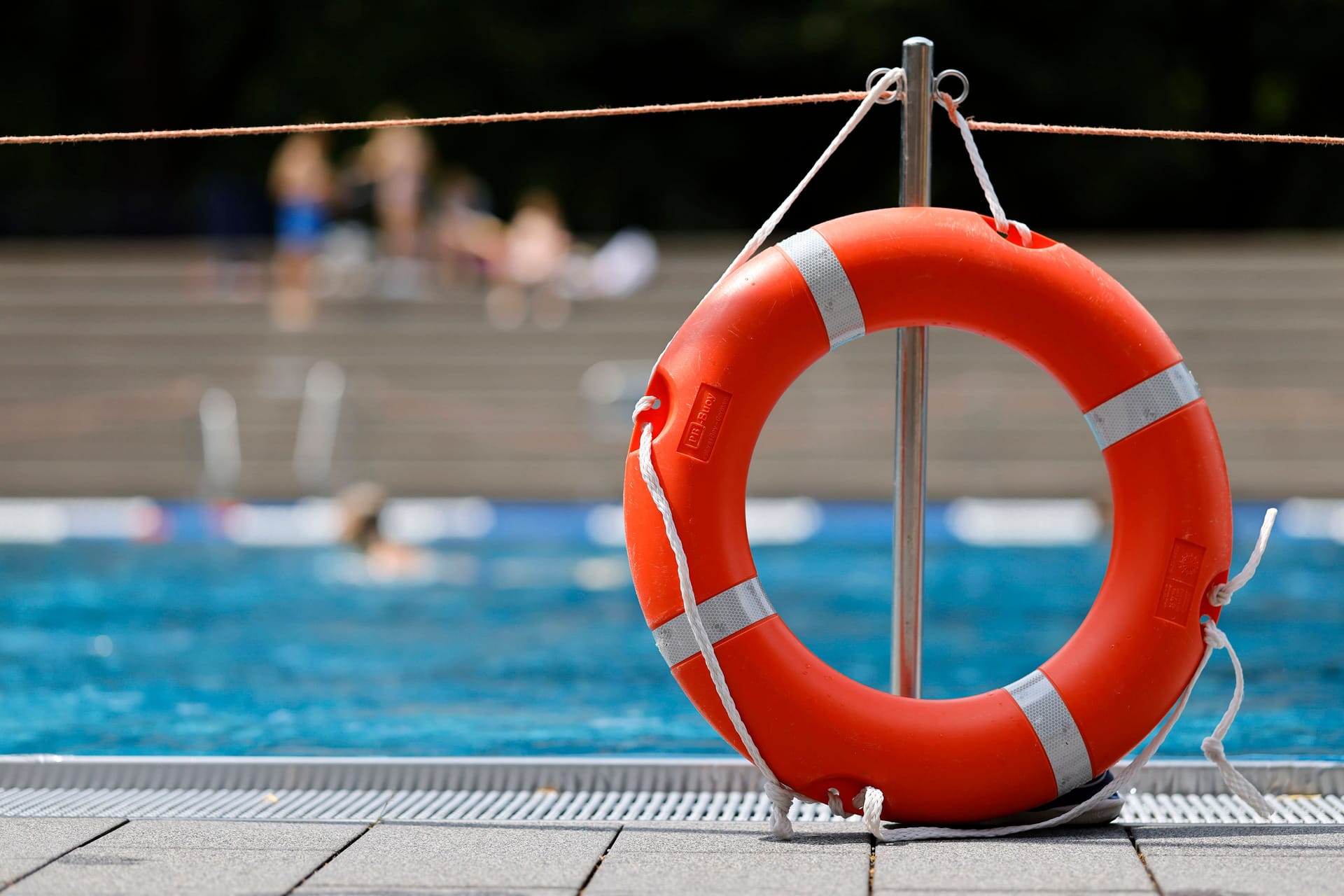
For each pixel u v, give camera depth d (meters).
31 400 10.98
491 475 10.49
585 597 6.91
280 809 3.02
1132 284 11.54
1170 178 19.06
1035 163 19.06
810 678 2.76
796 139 19.36
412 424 10.72
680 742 4.12
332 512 9.23
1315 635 5.77
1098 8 18.67
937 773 2.73
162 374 11.06
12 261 12.23
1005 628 6.00
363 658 5.48
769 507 9.45
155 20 19.19
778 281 2.82
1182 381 2.83
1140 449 2.81
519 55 18.59
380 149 12.13
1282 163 19.73
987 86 18.81
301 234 11.71
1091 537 8.48
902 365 3.00
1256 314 11.19
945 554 7.99
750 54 18.52
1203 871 2.42
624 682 5.04
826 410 10.52
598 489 10.45
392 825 2.80
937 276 2.81
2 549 8.30
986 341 10.70
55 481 10.57
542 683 5.02
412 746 4.07
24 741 4.16
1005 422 10.29
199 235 14.07
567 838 2.70
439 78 18.84
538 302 11.76
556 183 19.06
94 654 5.55
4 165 19.36
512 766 3.20
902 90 3.04
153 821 2.83
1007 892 2.29
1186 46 19.23
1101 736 2.76
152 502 9.60
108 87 19.98
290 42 19.28
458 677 5.12
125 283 12.08
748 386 2.80
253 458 10.69
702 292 11.98
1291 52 18.97
